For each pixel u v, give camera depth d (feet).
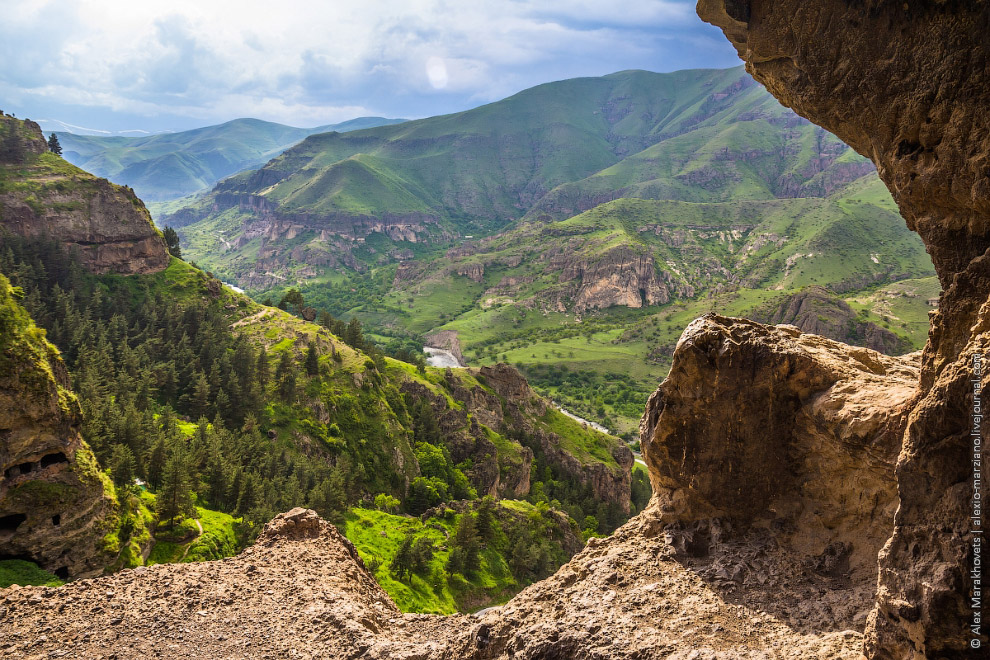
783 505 63.05
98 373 351.67
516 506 378.53
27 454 166.40
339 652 64.13
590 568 64.75
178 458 253.24
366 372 464.65
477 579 295.07
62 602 71.87
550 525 366.22
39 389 168.45
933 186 44.62
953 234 45.01
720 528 63.93
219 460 287.07
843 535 57.88
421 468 433.48
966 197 42.75
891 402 53.67
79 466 177.68
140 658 63.00
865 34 48.78
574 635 53.83
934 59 44.21
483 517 331.16
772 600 55.01
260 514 246.68
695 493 65.77
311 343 455.22
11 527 164.55
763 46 56.49
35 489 166.81
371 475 398.62
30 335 176.45
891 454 52.21
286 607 72.23
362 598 78.89
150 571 79.71
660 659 49.78
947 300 43.55
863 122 50.34
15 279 453.99
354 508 334.65
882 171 50.49
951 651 35.60
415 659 61.98
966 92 42.29
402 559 269.03
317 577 79.71
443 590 276.62
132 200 582.76
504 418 555.28
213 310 535.60
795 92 55.31
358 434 417.90
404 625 73.82
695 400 64.49
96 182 565.53
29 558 165.89
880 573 40.32
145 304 519.60
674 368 65.57
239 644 65.57
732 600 55.98
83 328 413.80
